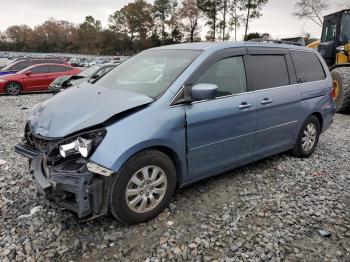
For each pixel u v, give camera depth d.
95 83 4.16
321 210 3.62
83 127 2.97
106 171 2.88
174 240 3.05
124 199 3.08
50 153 3.03
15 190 4.01
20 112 9.87
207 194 3.95
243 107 3.97
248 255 2.86
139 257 2.83
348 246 3.01
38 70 15.84
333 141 6.43
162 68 3.83
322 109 5.31
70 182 2.87
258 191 4.05
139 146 3.05
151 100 3.30
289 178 4.47
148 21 73.44
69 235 3.12
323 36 11.02
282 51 4.77
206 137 3.65
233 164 4.11
